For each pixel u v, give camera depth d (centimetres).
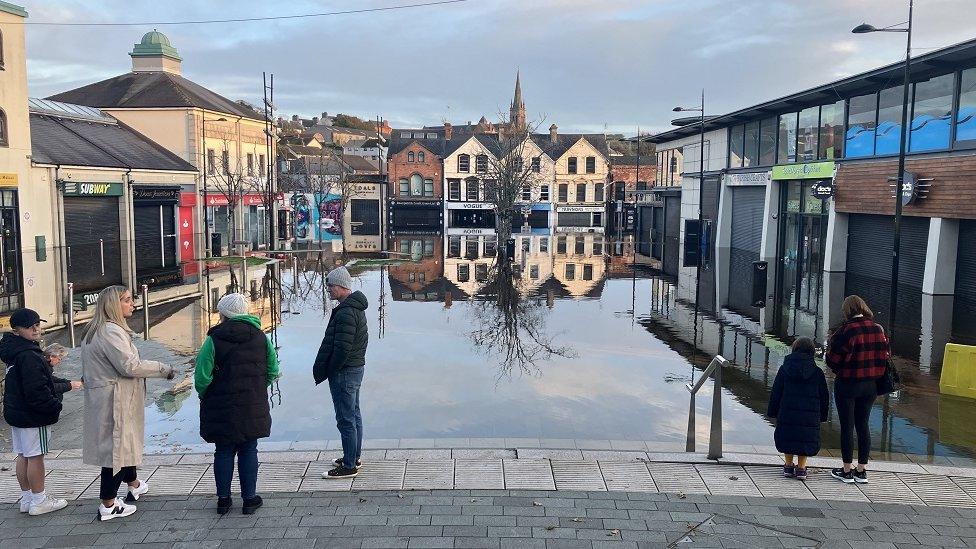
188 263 2898
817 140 2670
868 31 1456
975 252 1836
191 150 3344
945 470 649
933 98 1966
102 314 516
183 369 1203
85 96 3488
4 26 1706
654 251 4131
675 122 4197
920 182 1944
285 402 1023
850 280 2358
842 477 617
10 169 1736
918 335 1480
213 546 484
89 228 2166
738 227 3494
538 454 675
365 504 555
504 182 4959
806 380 610
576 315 1864
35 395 513
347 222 5769
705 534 510
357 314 599
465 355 1359
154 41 3756
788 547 491
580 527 518
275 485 595
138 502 559
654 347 1448
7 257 1698
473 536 502
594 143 6925
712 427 664
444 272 2945
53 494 577
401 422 941
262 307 1938
